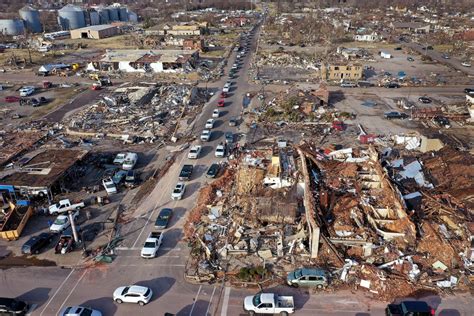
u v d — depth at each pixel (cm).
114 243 4141
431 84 10319
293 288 3484
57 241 4209
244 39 17975
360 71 10675
